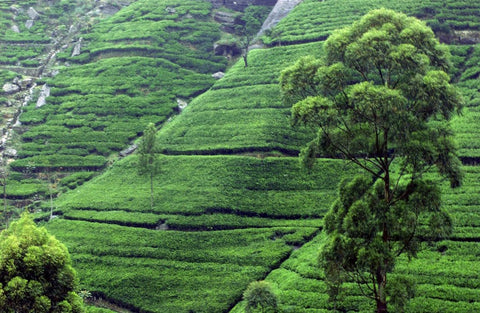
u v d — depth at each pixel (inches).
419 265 2549.2
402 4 5226.4
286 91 2122.3
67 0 6683.1
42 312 2082.9
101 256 3134.8
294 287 2581.2
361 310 2322.8
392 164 3454.7
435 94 1859.0
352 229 1852.9
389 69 1959.9
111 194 3700.8
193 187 3590.1
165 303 2787.9
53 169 4163.4
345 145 2078.0
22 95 5049.2
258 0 6486.2
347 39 2044.8
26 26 6166.3
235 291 2778.1
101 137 4419.3
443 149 1862.7
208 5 6461.6
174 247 3129.9
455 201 2984.7
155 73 5187.0
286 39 5162.4
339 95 2033.7
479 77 4109.3
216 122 4220.0
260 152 3846.0
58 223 3484.3
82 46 5757.9
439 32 4783.5
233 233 3179.1
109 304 2871.6
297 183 3503.9
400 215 1877.5
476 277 2422.5
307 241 3051.2
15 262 2133.4
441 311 2234.3
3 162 4247.0
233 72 4921.3
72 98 4906.5
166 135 4197.8
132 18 6235.2
